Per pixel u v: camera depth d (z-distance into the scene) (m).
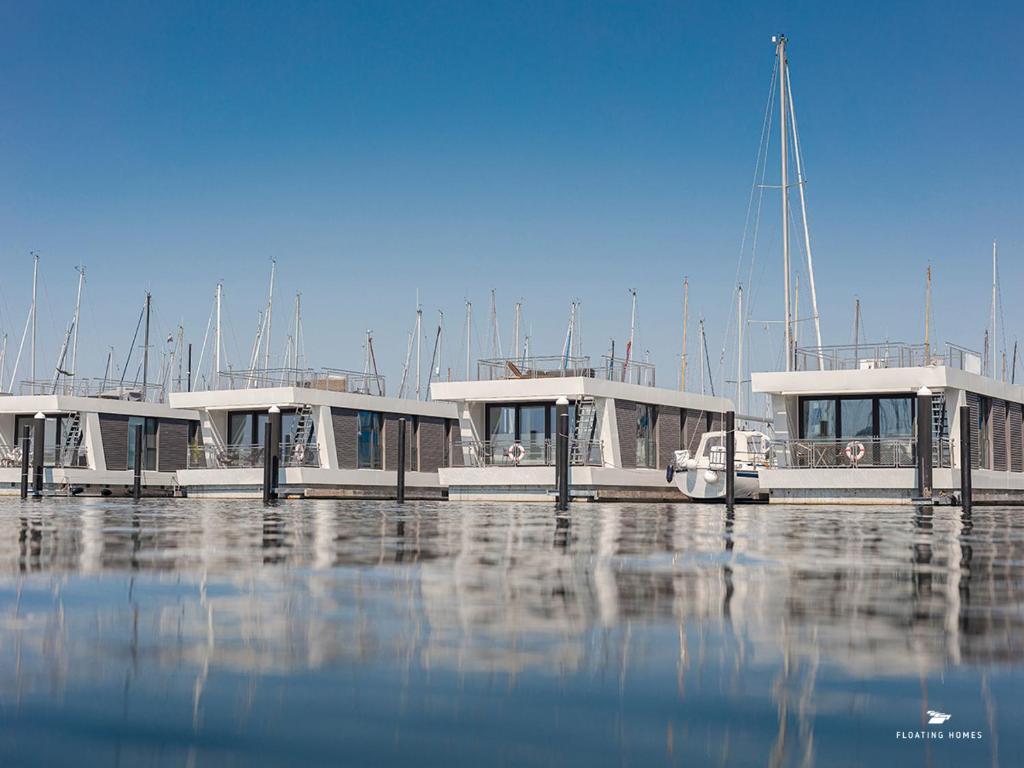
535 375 47.28
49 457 55.19
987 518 25.58
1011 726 4.25
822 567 10.38
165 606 7.31
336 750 3.95
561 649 5.72
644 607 7.30
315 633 6.20
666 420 50.19
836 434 41.56
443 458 56.91
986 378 42.25
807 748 3.98
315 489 49.56
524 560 11.11
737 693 4.75
